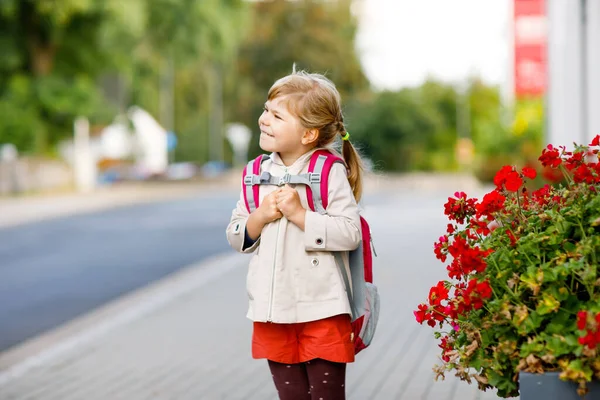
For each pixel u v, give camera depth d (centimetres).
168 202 3697
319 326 411
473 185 5009
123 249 1912
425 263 1513
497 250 390
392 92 7612
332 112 418
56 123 4659
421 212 2847
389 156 7731
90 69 4725
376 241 1923
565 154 433
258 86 8131
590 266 357
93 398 686
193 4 4259
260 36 7975
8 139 4356
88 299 1251
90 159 4806
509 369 374
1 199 3812
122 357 834
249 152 8256
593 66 1591
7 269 1606
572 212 394
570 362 345
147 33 4378
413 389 684
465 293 368
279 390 429
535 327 356
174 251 1859
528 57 3431
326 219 402
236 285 1327
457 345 391
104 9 3966
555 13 2108
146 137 8025
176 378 743
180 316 1057
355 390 685
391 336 895
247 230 415
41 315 1127
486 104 10575
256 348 423
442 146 8962
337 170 416
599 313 337
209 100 8450
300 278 410
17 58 4278
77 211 3198
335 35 8012
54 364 812
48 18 4109
